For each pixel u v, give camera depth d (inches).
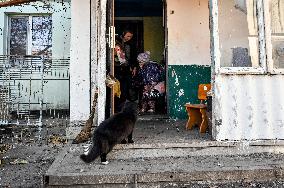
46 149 225.3
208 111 207.8
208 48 283.0
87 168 157.6
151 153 178.7
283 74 188.2
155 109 310.0
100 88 200.2
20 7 385.7
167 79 283.4
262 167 159.5
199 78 281.9
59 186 147.7
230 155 182.5
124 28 377.7
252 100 186.2
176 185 152.3
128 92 304.2
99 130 161.8
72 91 228.8
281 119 187.5
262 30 188.7
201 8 283.0
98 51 207.2
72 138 226.1
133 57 374.0
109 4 215.5
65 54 389.4
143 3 331.3
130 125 172.4
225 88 185.2
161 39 375.2
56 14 390.6
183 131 219.1
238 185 153.9
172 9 281.0
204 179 154.7
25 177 168.4
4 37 384.8
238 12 189.9
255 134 185.8
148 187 151.3
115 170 154.9
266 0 188.4
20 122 326.6
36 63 383.6
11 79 374.0
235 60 188.4
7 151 220.7
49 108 382.6
